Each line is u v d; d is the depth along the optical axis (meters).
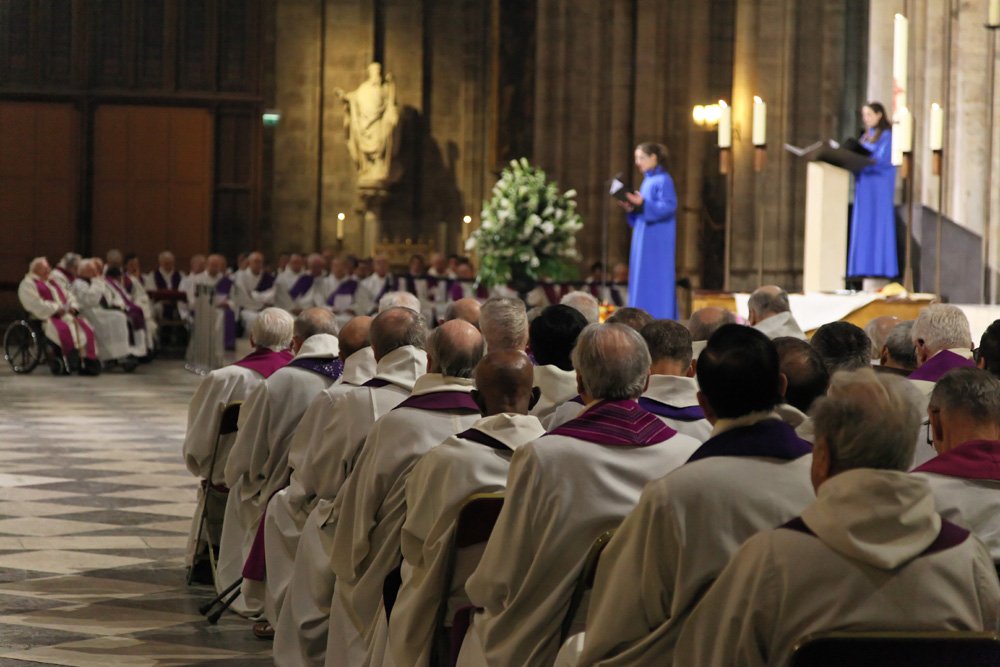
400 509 5.95
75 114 35.38
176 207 35.81
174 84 35.66
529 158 33.50
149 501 12.23
